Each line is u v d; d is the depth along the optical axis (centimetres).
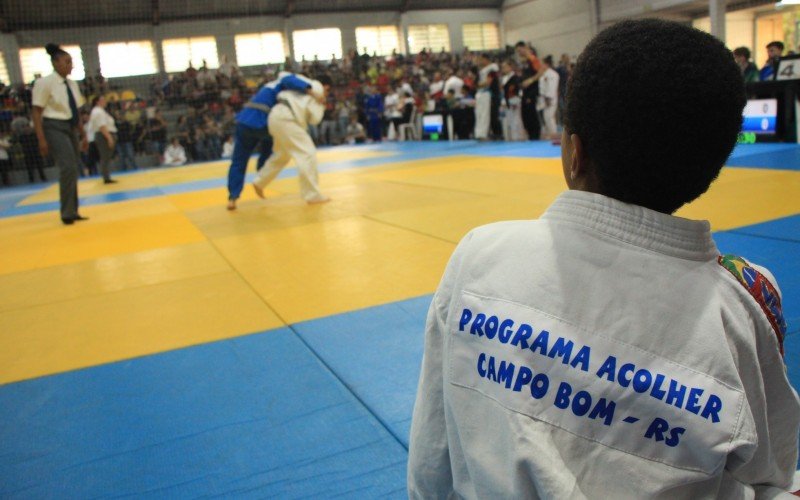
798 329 295
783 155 853
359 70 2809
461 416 92
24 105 2119
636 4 2373
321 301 416
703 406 78
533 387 84
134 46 2750
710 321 81
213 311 418
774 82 989
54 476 236
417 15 3203
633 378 81
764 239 457
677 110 81
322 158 1658
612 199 88
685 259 85
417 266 479
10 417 289
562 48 2859
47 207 1114
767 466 89
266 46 2989
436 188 873
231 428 261
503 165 1075
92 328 406
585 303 85
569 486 79
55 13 2564
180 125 2291
